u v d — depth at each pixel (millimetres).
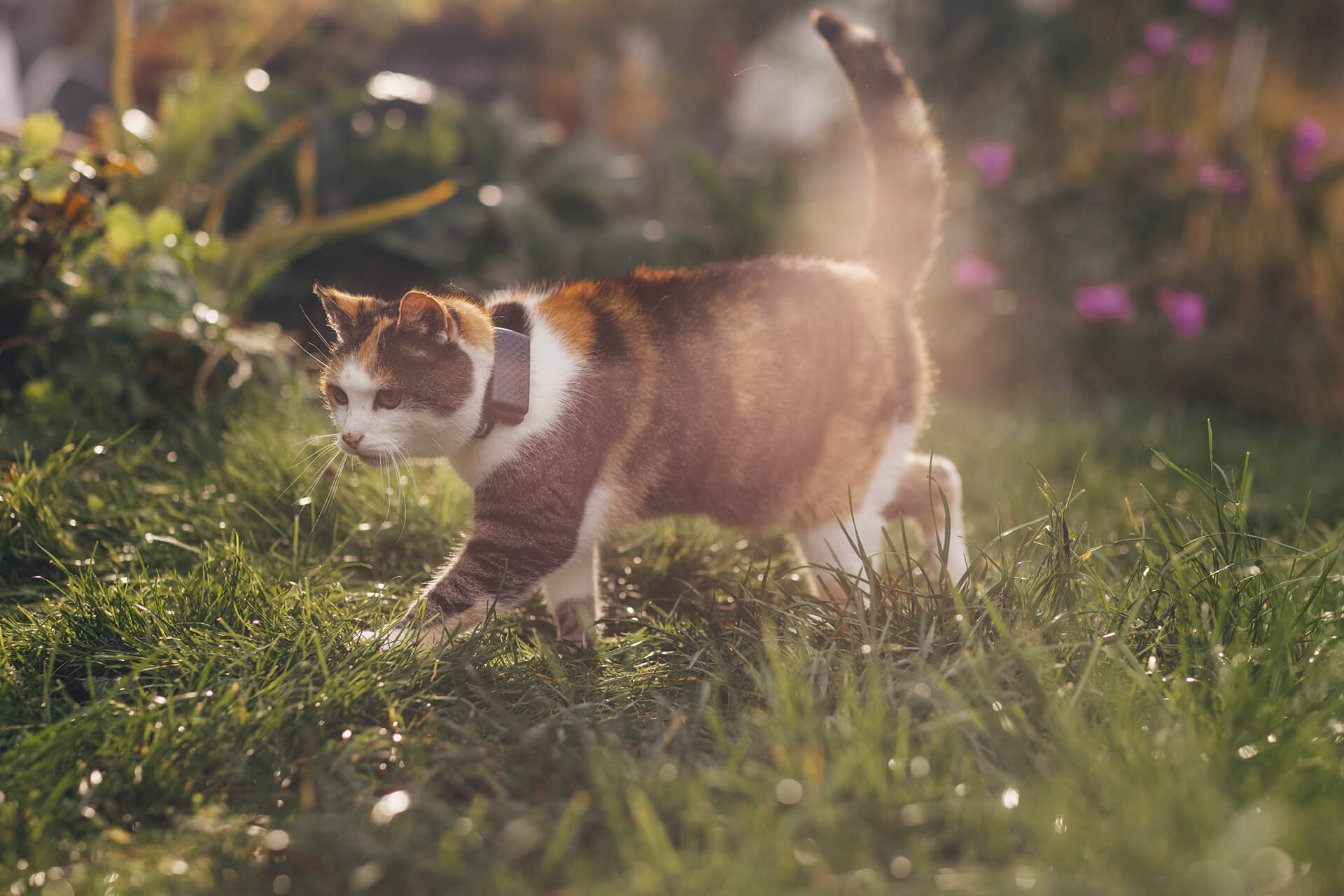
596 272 5262
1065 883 1291
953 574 2725
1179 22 7078
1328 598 2221
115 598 2105
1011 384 5930
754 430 2359
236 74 5363
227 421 3176
